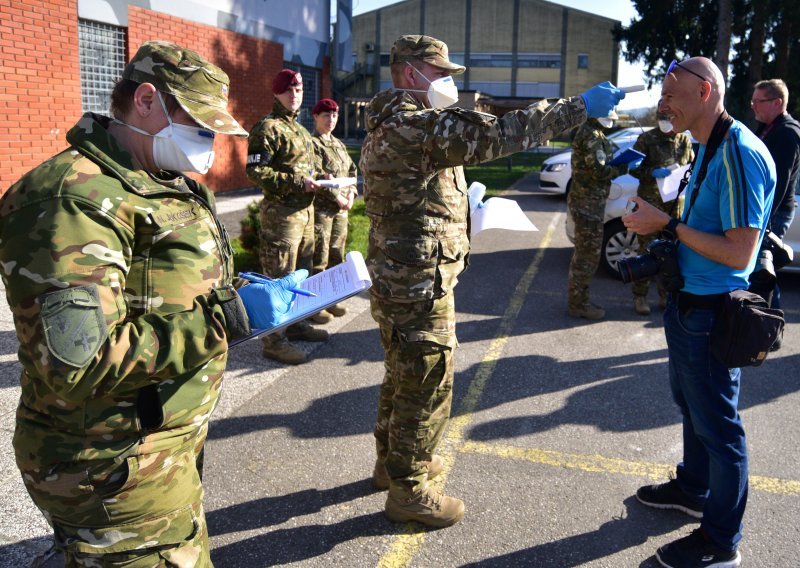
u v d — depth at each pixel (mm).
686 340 2514
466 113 2232
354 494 3090
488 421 3859
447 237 2574
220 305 1558
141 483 1603
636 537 2811
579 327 5656
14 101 8383
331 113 5539
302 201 4586
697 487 2918
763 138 4273
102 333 1386
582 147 5418
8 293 1410
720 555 2555
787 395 4285
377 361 4762
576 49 48406
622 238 7266
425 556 2668
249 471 3258
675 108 2475
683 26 27531
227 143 12930
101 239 1421
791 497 3107
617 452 3520
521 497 3088
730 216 2340
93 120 1557
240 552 2664
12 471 3090
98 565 1639
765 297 3197
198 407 1694
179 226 1599
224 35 12359
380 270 2594
